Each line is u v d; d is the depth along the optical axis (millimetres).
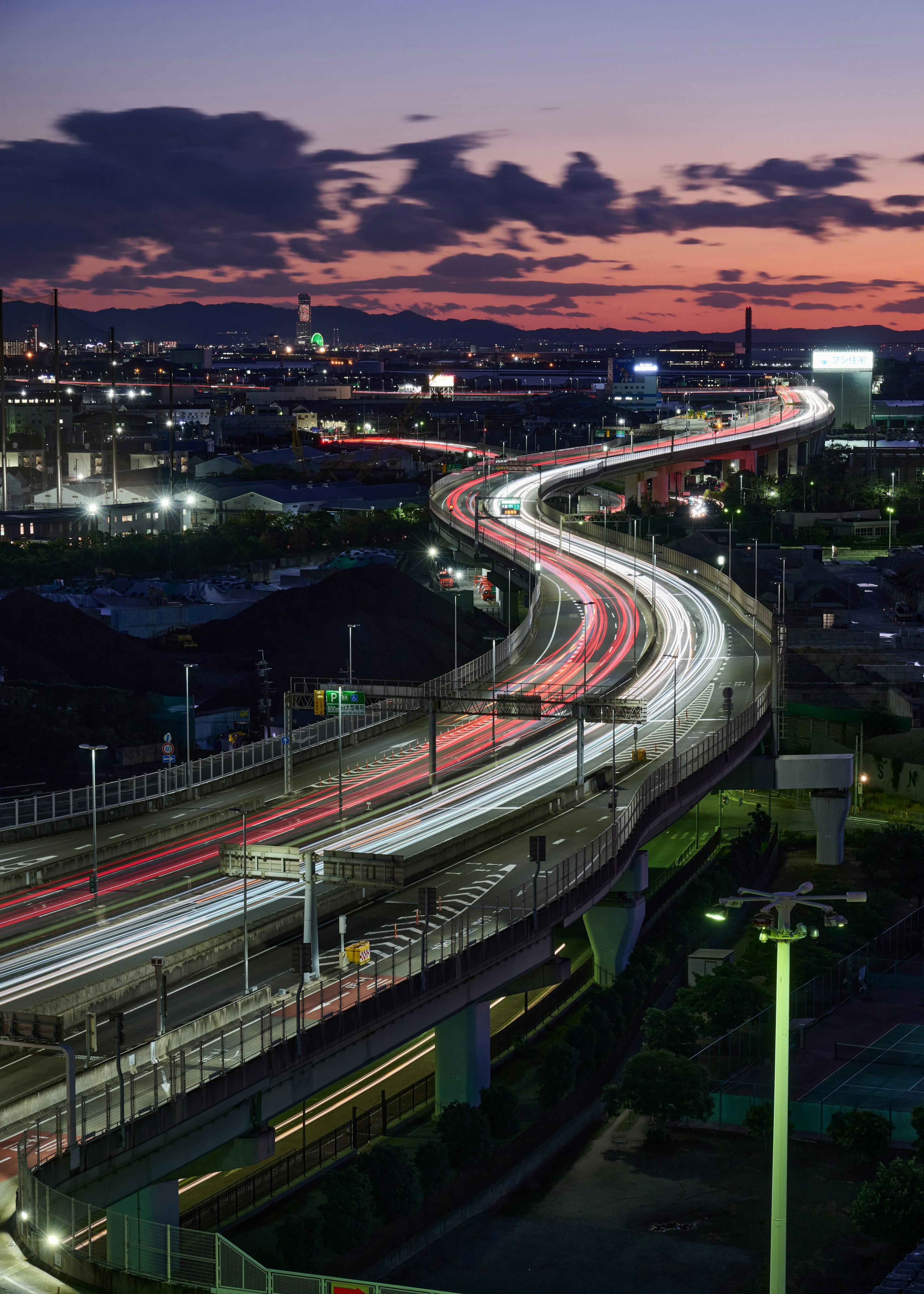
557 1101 102250
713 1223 91438
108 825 134875
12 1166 66812
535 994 121938
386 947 95750
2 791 166125
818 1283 84188
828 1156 98250
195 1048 77000
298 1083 79000
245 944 88438
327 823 134000
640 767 154625
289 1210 83812
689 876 148625
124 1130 67000
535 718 147500
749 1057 107750
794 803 186375
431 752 148000
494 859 120125
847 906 142875
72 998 85438
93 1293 59656
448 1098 98312
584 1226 91688
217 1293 60844
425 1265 86875
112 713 196500
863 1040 111688
